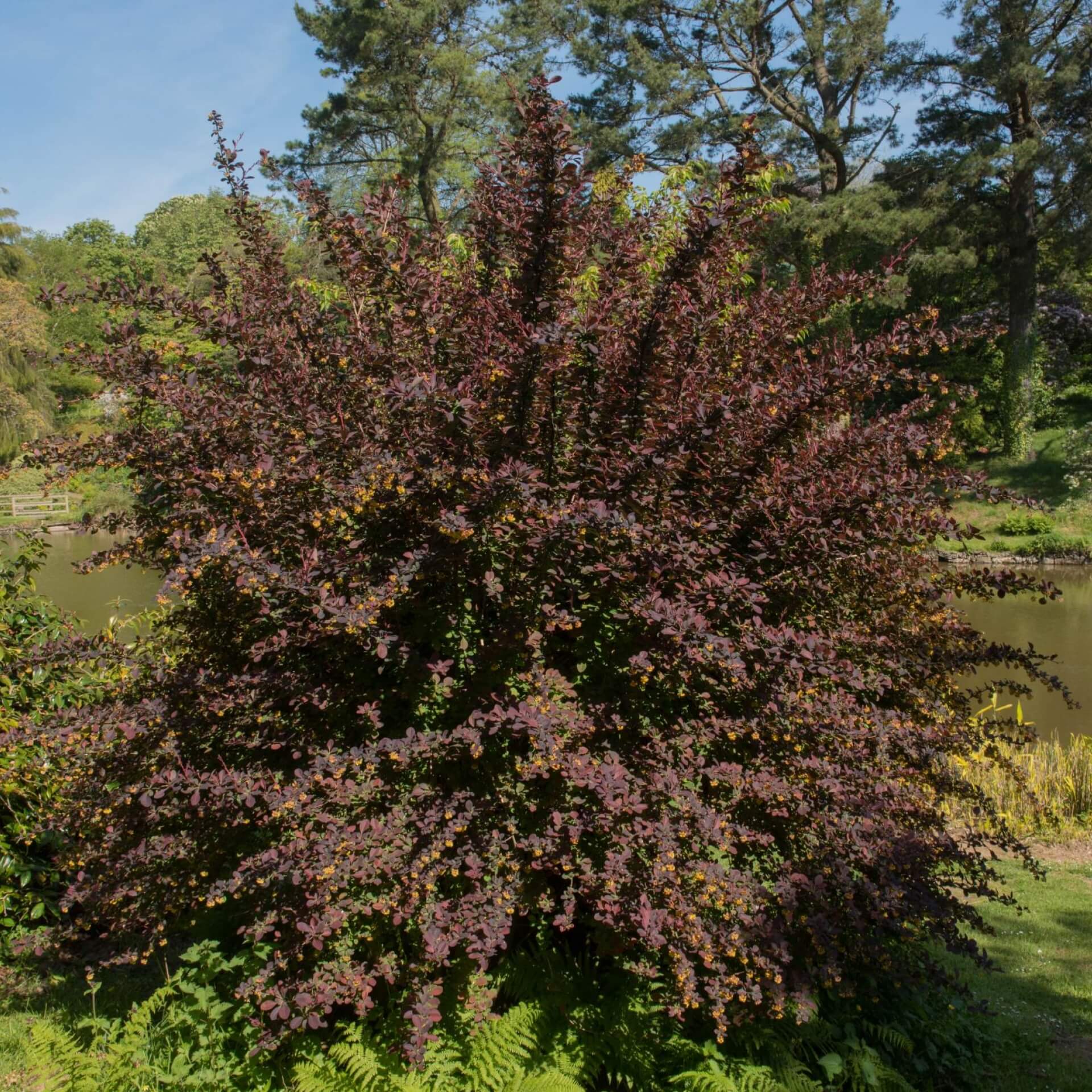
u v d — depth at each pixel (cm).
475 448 305
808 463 327
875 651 357
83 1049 353
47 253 5381
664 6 2461
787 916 289
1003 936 523
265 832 340
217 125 372
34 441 333
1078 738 807
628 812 287
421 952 304
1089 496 2323
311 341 376
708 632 279
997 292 2950
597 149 2369
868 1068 324
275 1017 290
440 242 379
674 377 326
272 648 310
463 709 324
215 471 292
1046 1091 360
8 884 463
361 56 2372
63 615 564
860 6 2252
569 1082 292
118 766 327
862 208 2147
